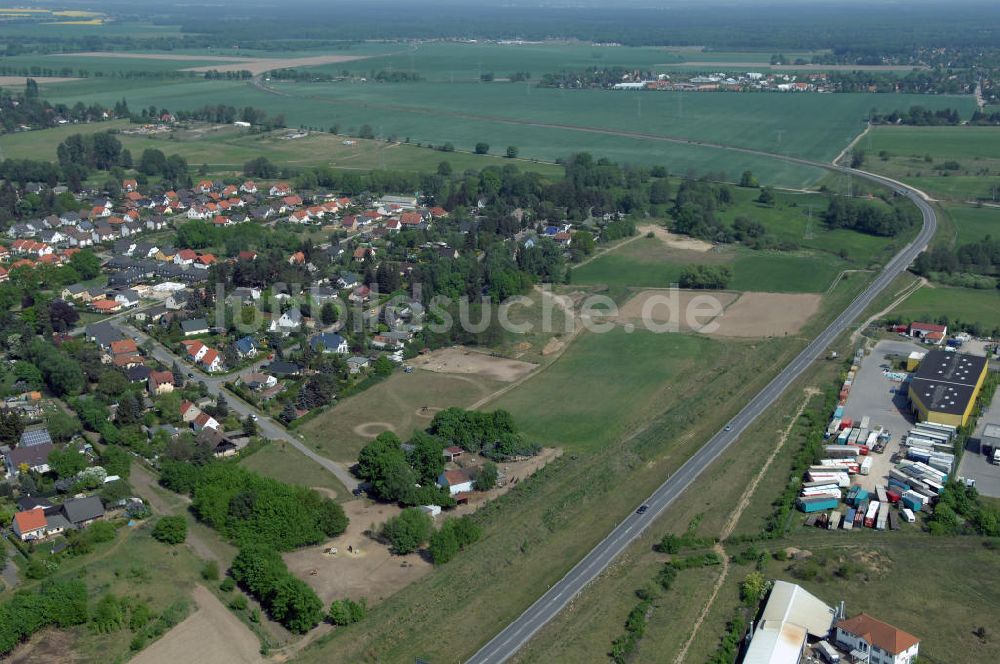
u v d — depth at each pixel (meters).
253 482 157.12
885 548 146.75
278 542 147.38
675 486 167.25
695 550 147.00
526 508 159.50
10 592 136.00
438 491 163.12
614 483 168.75
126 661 122.44
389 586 138.88
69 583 132.62
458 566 142.88
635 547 148.25
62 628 128.75
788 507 157.62
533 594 136.50
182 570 142.12
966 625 128.12
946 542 148.88
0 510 155.50
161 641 126.38
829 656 120.62
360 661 122.50
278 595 130.88
